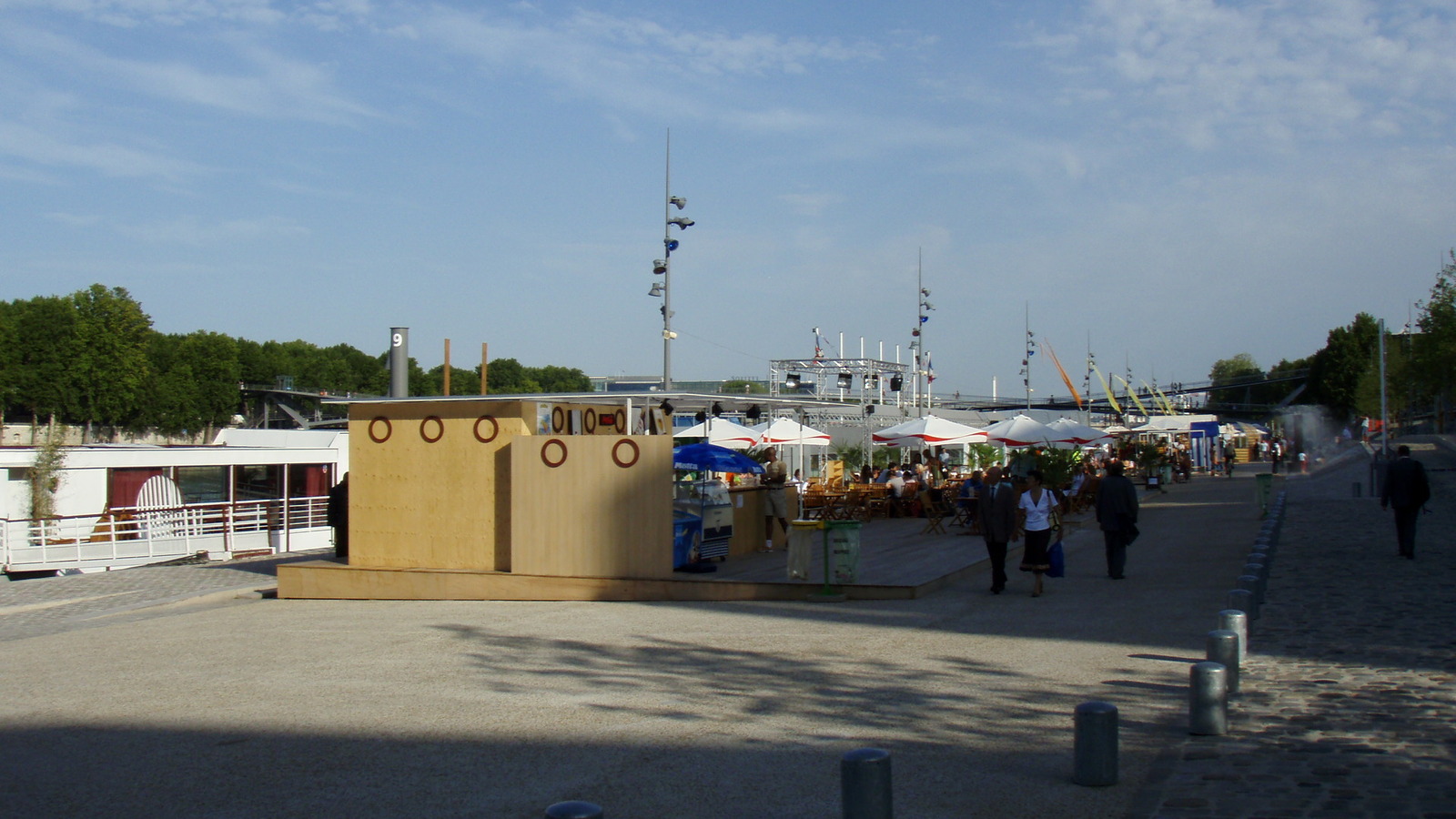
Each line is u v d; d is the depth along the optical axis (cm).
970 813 608
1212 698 744
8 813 671
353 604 1783
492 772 726
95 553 2666
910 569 1752
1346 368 8738
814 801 644
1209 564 1814
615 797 661
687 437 2836
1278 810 582
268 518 3064
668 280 2781
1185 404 12194
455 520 1845
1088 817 596
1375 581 1502
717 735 802
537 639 1289
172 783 727
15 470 2739
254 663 1200
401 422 1888
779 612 1446
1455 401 4950
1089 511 3038
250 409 8712
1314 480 4741
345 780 719
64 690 1086
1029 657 1060
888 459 4481
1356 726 752
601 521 1700
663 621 1409
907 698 902
